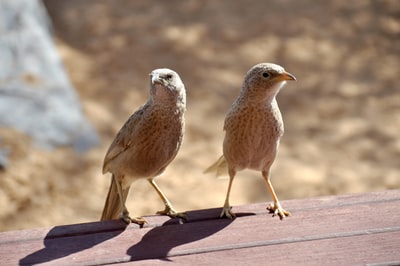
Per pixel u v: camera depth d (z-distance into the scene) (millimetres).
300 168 13922
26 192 12789
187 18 19891
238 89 16828
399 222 5062
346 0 21141
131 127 5625
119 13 19859
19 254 4879
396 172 13945
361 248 4750
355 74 17797
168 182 13297
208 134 15047
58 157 13727
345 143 14945
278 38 19125
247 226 5172
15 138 13664
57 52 17484
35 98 14516
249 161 5617
